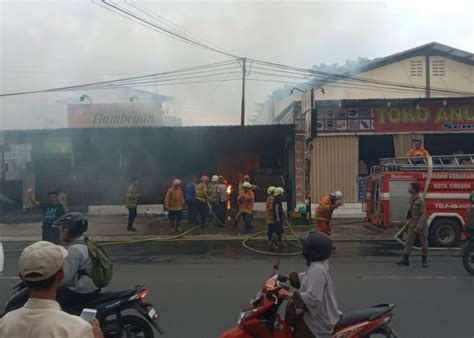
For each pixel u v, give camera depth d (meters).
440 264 10.45
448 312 6.56
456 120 19.70
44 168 20.84
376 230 14.80
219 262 10.80
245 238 14.91
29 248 2.17
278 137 20.22
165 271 9.66
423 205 10.14
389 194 14.02
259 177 20.56
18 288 4.91
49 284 2.14
